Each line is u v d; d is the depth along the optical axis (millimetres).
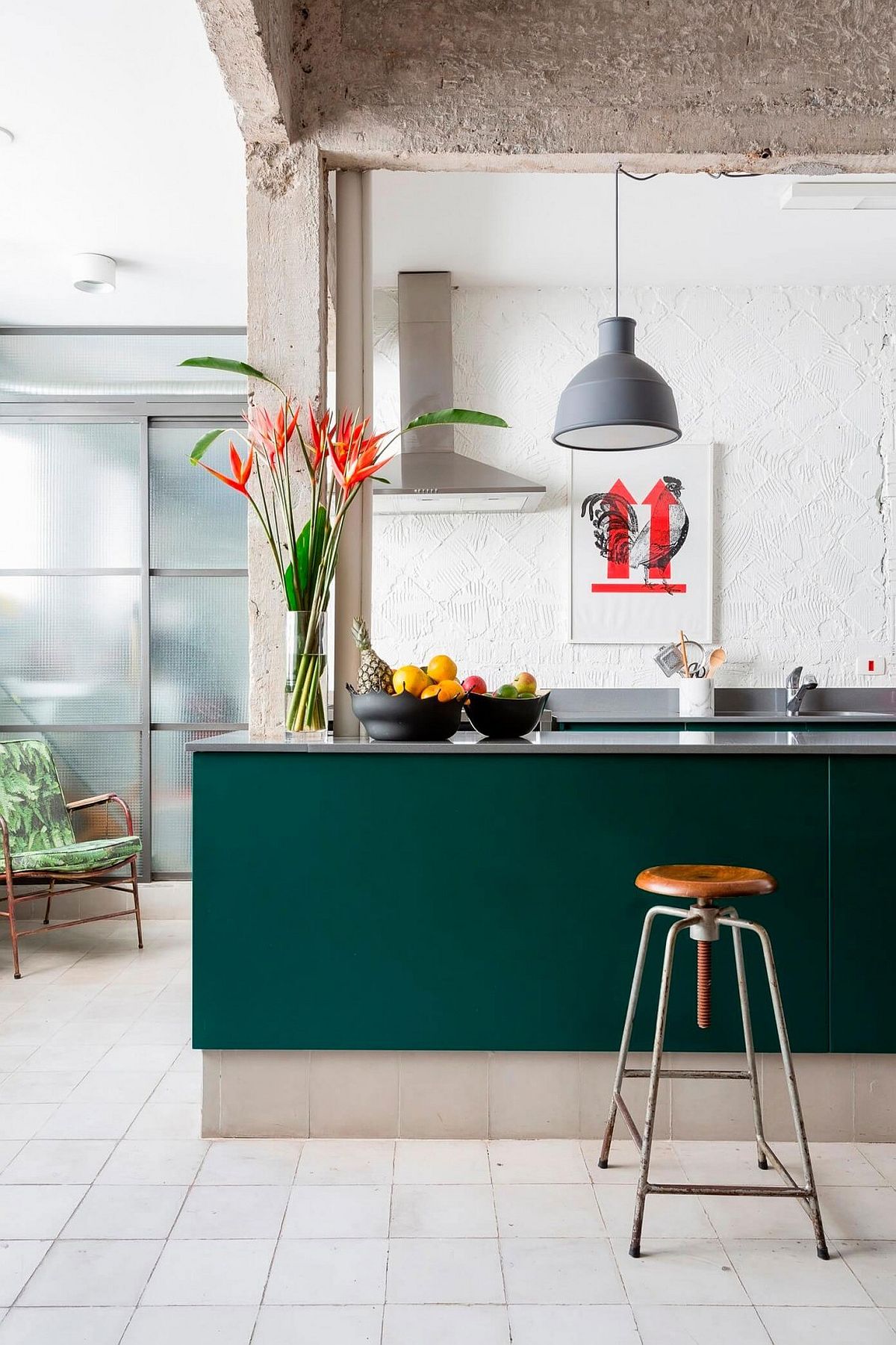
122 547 4910
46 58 2822
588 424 3209
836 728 4414
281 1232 1962
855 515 4871
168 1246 1912
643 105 2902
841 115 2928
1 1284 1789
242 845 2359
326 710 2697
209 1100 2393
